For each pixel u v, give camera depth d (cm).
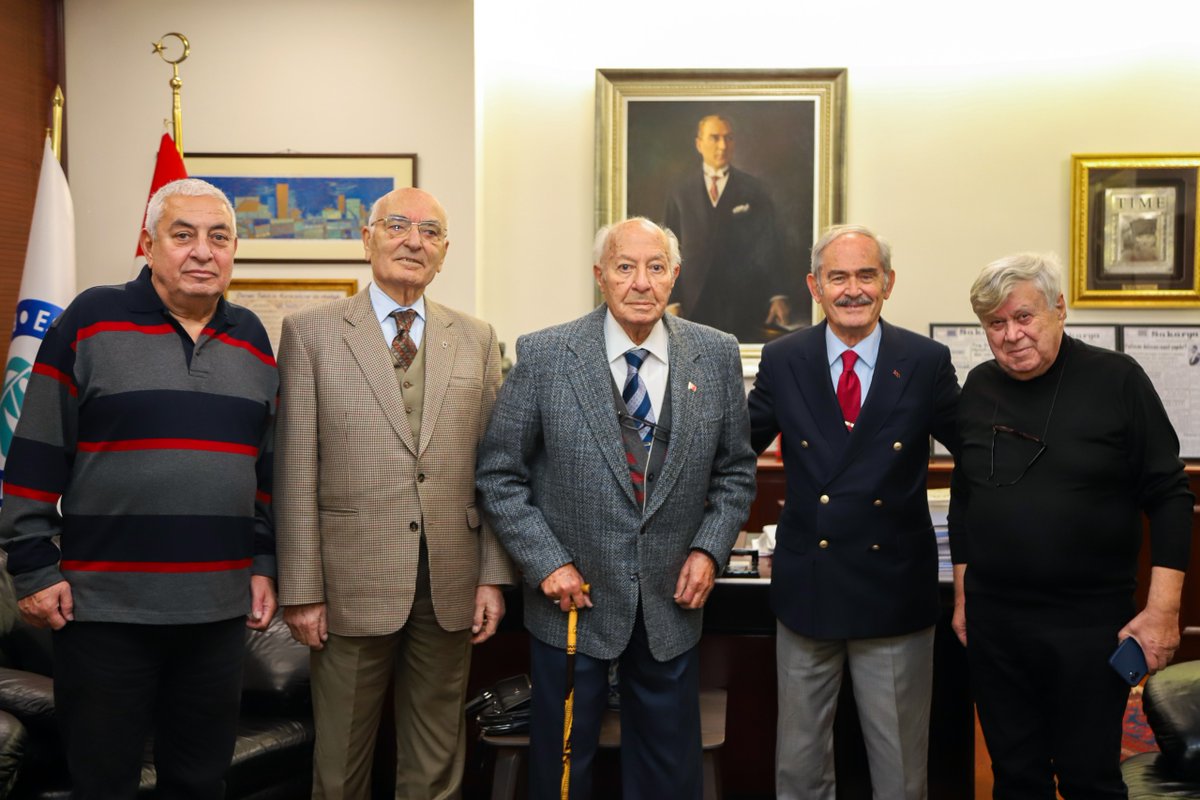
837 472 249
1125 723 379
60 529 222
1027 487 226
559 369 246
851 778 287
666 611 242
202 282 222
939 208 462
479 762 301
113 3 440
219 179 443
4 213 411
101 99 441
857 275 248
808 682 256
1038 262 227
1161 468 222
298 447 248
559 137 467
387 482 248
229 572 226
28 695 255
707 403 248
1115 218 452
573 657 239
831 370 258
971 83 459
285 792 282
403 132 441
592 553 240
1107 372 227
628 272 239
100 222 442
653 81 458
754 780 293
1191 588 432
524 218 469
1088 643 221
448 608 252
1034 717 233
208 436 223
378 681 253
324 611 251
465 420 257
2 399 377
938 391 255
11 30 414
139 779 227
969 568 239
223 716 232
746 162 458
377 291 260
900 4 459
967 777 281
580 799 243
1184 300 450
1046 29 456
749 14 461
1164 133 453
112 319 221
